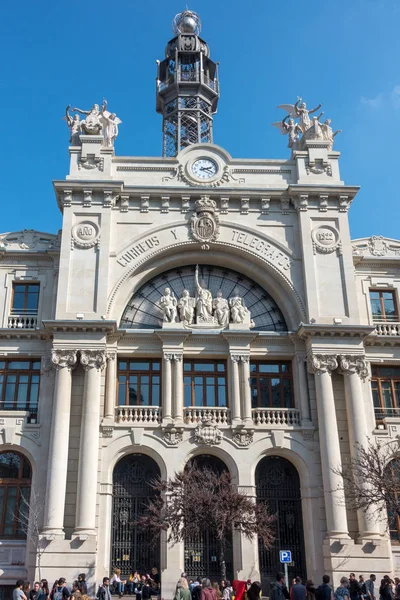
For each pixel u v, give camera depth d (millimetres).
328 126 37094
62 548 26812
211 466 30766
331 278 33156
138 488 30203
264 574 29078
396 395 33156
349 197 34844
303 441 30625
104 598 20234
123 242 33469
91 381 29781
